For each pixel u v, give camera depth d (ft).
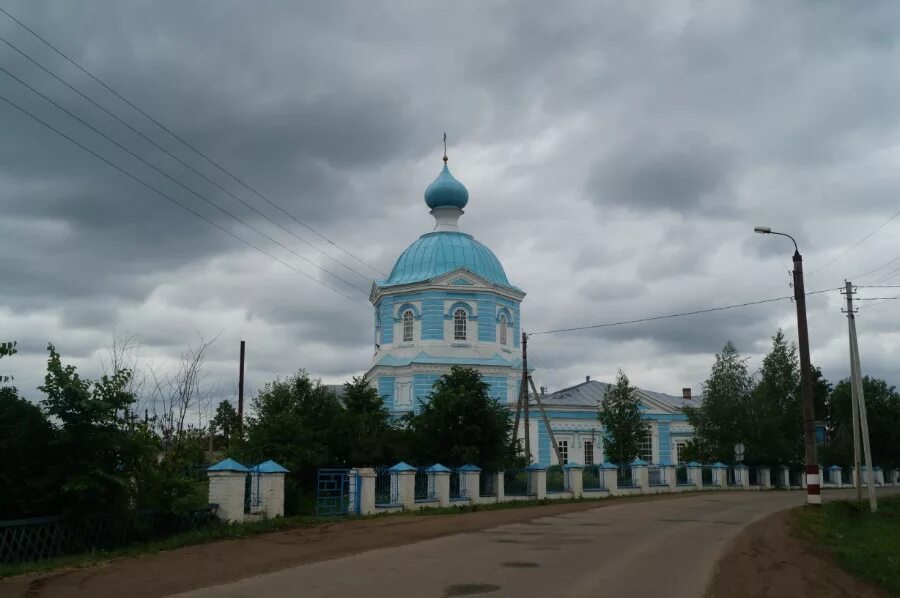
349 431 114.21
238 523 73.36
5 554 53.16
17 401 59.41
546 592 41.75
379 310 192.95
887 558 57.26
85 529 59.31
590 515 92.89
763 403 184.44
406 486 98.89
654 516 92.27
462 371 123.24
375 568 49.88
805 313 110.22
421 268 188.65
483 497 113.29
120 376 63.26
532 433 189.37
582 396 207.62
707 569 51.39
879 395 238.89
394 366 180.55
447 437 116.57
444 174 197.77
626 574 48.21
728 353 187.21
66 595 41.98
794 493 154.51
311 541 65.10
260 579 46.26
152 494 66.13
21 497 57.11
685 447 197.98
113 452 61.36
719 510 102.78
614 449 173.88
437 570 48.98
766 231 107.14
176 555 57.31
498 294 186.91
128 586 44.42
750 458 179.63
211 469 74.08
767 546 65.46
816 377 276.62
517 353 191.72
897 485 222.07
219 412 164.14
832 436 269.23
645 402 207.10
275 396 117.80
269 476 80.12
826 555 60.70
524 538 67.62
